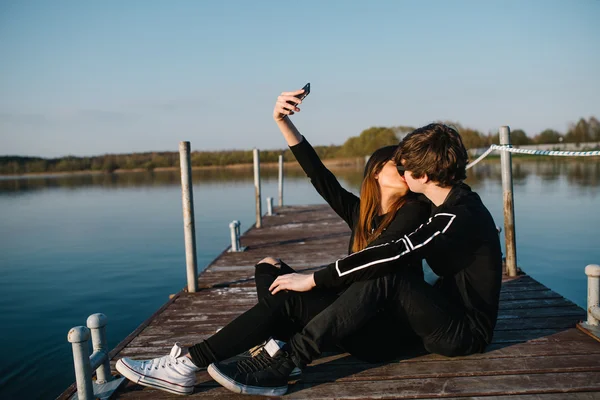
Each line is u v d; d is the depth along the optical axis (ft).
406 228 6.38
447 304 6.40
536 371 6.90
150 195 77.41
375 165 6.80
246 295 12.87
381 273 5.99
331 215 33.06
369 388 6.63
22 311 18.24
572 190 56.80
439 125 6.39
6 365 13.06
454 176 6.33
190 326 10.27
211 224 42.47
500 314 9.67
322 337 6.15
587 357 7.34
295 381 6.91
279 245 21.61
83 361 6.44
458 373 6.91
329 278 6.13
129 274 24.23
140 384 6.63
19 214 54.75
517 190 58.85
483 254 6.34
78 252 30.55
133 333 9.85
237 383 6.26
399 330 6.82
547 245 27.37
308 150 7.60
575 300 17.44
